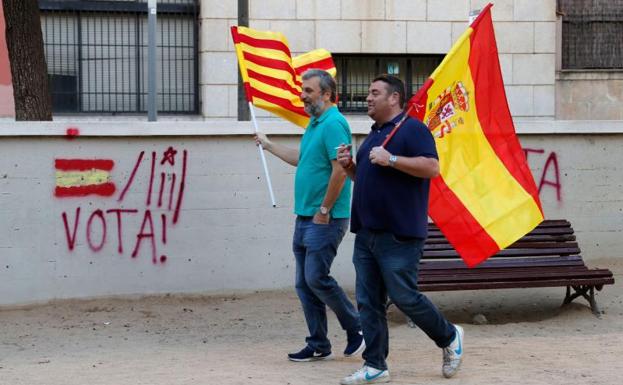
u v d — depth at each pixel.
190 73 17.03
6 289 9.52
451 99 6.99
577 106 17.86
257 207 10.02
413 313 6.30
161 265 9.85
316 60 8.69
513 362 7.13
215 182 9.92
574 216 10.70
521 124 10.52
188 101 17.08
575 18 18.06
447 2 17.27
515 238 7.00
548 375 6.68
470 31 6.95
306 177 6.89
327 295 7.00
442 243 9.16
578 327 8.93
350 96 17.39
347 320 7.20
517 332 8.73
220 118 16.77
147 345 8.24
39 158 9.55
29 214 9.55
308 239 6.86
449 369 6.55
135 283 9.80
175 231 9.87
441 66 6.83
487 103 7.10
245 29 8.19
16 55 10.71
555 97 17.75
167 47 16.97
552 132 10.57
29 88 10.74
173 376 6.80
